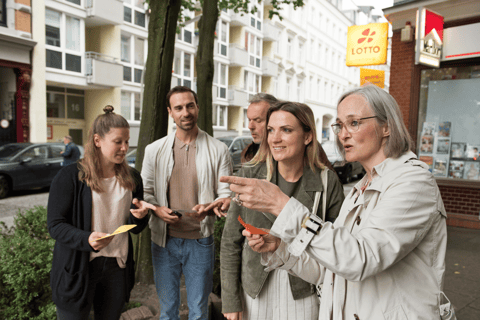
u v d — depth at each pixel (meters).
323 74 37.03
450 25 6.27
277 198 1.03
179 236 2.29
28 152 10.12
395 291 1.04
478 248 5.05
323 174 1.66
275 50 29.98
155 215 2.24
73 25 15.83
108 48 17.53
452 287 3.71
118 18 17.00
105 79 16.55
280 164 1.68
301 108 1.57
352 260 0.92
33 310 2.40
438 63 6.17
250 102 2.78
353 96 1.15
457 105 6.55
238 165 11.80
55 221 1.70
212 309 2.85
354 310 1.10
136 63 19.12
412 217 0.98
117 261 1.89
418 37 5.79
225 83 25.25
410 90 6.93
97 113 18.06
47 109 16.56
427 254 1.05
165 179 2.35
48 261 2.41
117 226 1.86
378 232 0.97
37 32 14.03
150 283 3.31
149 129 3.39
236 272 1.71
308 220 0.98
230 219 1.72
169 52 3.38
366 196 1.14
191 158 2.38
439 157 6.77
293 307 1.60
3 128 13.68
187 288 2.32
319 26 35.91
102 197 1.81
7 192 9.54
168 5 3.28
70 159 10.57
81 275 1.73
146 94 3.40
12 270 2.30
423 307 1.03
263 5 28.31
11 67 13.39
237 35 26.00
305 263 1.38
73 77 15.79
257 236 1.34
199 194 2.38
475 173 6.42
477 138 6.38
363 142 1.13
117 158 1.80
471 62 6.23
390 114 1.11
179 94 2.28
